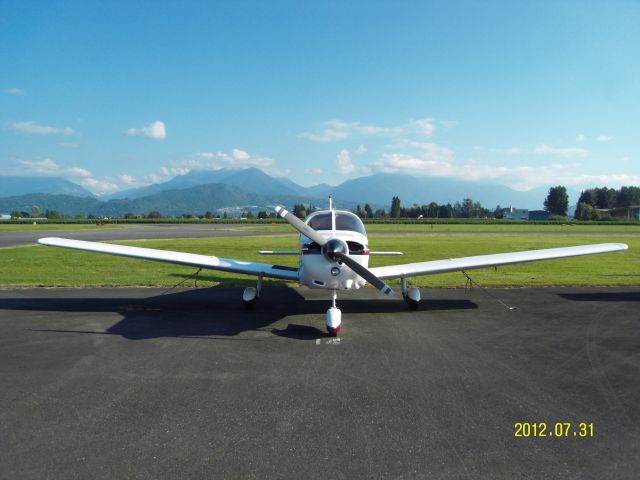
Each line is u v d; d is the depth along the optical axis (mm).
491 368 4859
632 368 4867
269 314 7547
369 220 76062
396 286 10500
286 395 4094
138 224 62812
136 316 7324
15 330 6395
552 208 127750
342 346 5680
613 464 2980
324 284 6406
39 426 3475
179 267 13578
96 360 5078
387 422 3562
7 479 2768
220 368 4828
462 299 8953
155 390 4203
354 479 2783
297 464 2951
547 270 13117
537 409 3826
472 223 66938
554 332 6395
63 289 9859
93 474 2832
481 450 3145
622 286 10430
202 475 2820
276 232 34719
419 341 5922
